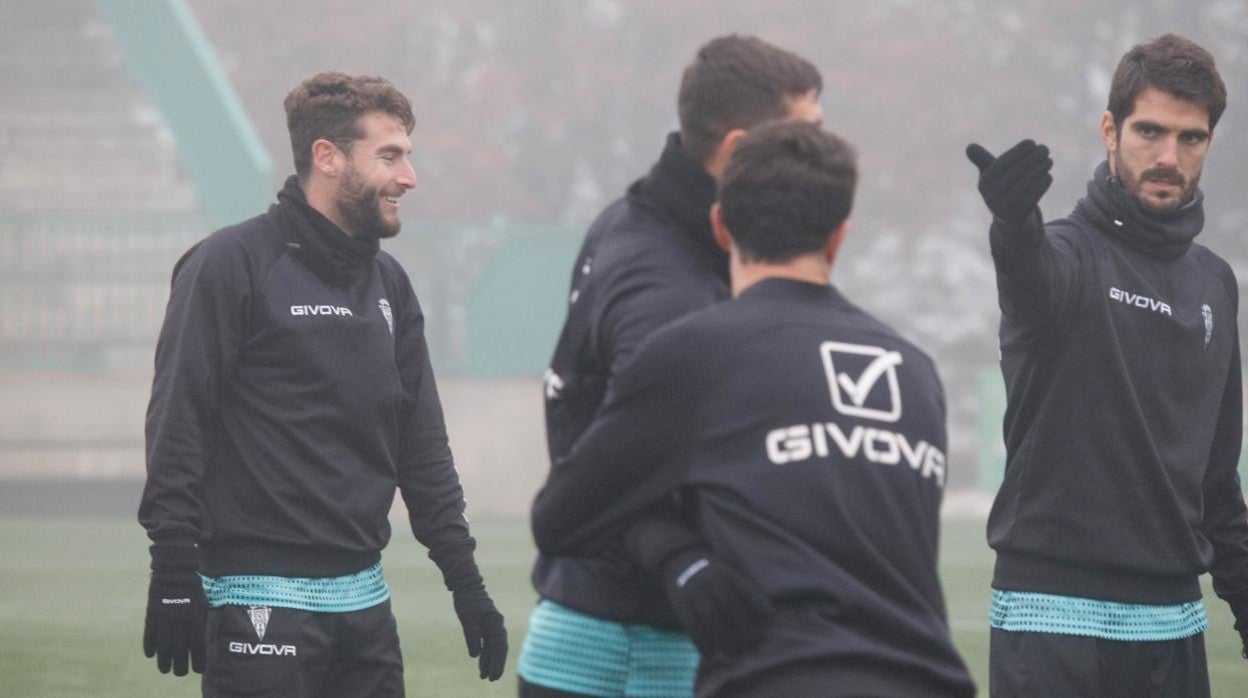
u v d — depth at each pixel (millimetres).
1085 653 13570
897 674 9102
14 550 47594
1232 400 14383
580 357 10852
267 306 14219
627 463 9617
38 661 26531
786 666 9094
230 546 14125
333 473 14281
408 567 42969
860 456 9344
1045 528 13680
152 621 13570
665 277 10469
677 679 10773
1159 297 13789
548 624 10938
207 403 13984
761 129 9789
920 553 9414
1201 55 13789
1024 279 12844
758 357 9430
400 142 14641
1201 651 14125
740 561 9258
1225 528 14422
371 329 14633
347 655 14477
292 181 14695
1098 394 13570
